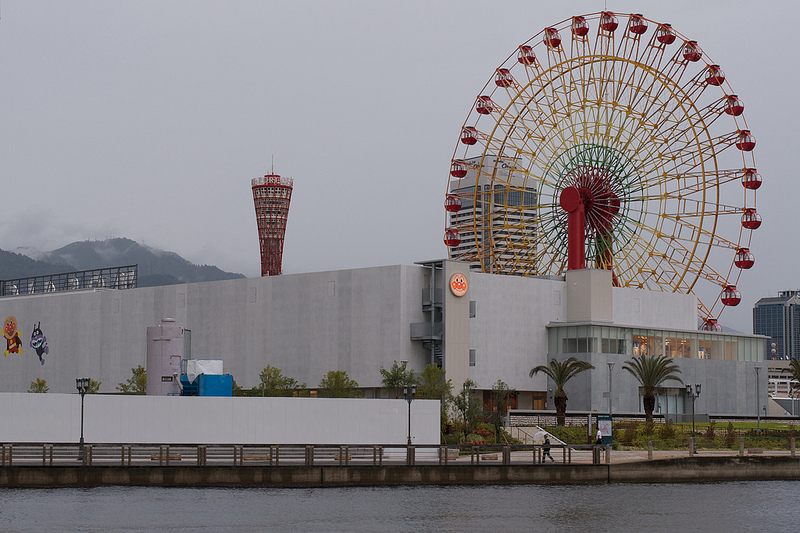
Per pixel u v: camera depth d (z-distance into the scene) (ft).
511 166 481.05
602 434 322.14
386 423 304.91
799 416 501.56
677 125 456.04
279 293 449.06
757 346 510.17
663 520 228.43
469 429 359.87
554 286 458.91
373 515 219.61
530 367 445.37
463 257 485.97
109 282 582.35
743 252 452.76
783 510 247.09
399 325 407.03
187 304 481.46
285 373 442.91
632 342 456.04
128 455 262.26
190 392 335.06
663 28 455.63
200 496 240.73
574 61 468.75
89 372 515.50
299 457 295.69
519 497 255.50
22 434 278.87
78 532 191.01
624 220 464.65
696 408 475.72
